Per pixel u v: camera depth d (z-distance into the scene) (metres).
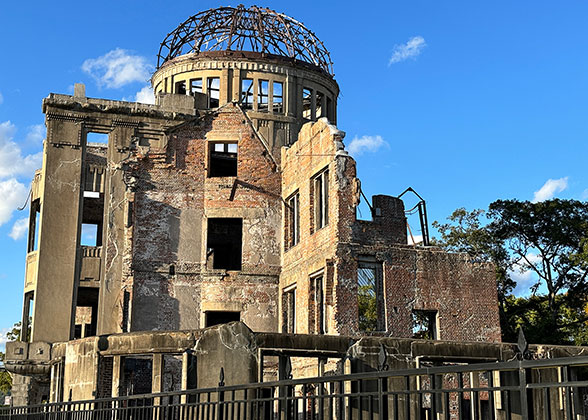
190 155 33.50
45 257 31.31
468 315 28.38
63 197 32.12
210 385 22.23
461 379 6.49
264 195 33.47
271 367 29.56
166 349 23.31
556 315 41.22
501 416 23.45
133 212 32.16
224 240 37.94
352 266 27.02
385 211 28.45
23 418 17.28
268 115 36.16
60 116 32.72
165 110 33.62
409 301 27.66
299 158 31.75
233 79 36.66
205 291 32.25
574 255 39.09
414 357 23.92
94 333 40.22
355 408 22.52
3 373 55.09
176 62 37.53
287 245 32.50
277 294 32.72
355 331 26.45
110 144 33.00
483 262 29.20
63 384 26.72
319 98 39.91
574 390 5.88
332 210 27.78
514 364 5.95
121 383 24.77
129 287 31.34
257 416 9.41
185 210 32.94
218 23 38.53
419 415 6.95
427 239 30.19
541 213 41.06
